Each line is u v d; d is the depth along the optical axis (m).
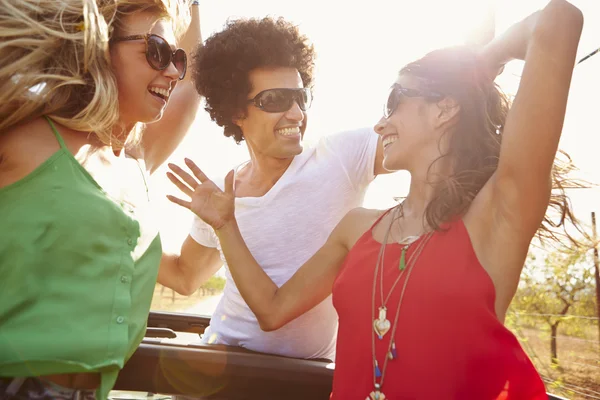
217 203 2.15
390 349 1.60
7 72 1.46
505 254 1.59
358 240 1.89
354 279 1.77
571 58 1.49
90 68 1.58
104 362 1.49
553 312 7.57
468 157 1.76
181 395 2.03
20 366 1.41
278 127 2.35
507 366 1.50
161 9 1.73
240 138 2.59
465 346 1.53
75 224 1.49
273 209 2.36
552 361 6.95
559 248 1.95
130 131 1.82
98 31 1.58
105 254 1.54
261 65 2.38
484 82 1.79
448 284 1.57
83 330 1.46
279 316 2.10
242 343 2.39
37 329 1.42
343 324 1.77
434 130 1.78
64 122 1.56
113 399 2.05
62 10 1.54
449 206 1.67
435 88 1.75
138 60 1.69
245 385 2.04
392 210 1.90
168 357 2.01
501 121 1.82
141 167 1.89
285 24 2.48
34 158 1.51
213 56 2.46
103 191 1.58
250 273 2.14
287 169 2.39
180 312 2.92
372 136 2.38
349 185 2.38
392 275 1.68
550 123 1.49
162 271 2.75
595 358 6.73
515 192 1.55
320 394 2.08
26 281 1.44
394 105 1.82
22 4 1.51
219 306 2.58
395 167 1.85
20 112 1.49
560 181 1.84
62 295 1.46
